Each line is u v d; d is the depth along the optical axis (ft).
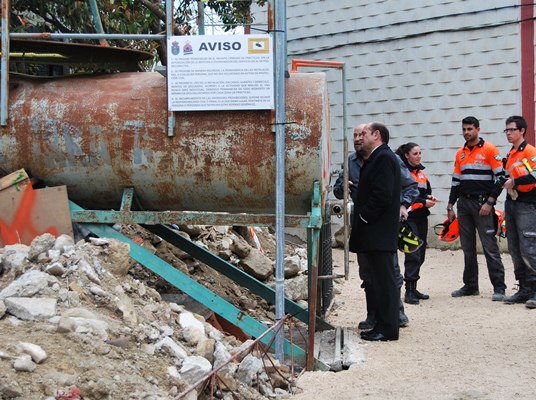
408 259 29.99
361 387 17.72
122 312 17.15
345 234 22.39
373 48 47.47
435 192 45.98
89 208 22.76
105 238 20.27
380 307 22.88
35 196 21.35
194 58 20.29
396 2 46.42
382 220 22.71
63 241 19.15
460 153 31.60
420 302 30.25
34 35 21.38
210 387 15.53
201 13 24.12
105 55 23.32
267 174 20.81
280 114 19.44
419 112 46.19
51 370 13.74
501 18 43.14
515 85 42.98
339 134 48.80
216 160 20.92
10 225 21.31
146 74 22.58
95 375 13.89
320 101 20.81
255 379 17.11
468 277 31.63
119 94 21.66
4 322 15.52
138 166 21.35
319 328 25.12
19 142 21.74
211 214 21.01
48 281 16.94
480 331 24.09
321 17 49.26
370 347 21.97
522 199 29.04
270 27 20.10
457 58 44.73
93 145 21.40
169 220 21.18
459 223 31.58
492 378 18.29
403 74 46.52
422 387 17.56
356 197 24.14
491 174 30.81
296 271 30.40
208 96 20.34
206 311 23.48
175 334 17.79
